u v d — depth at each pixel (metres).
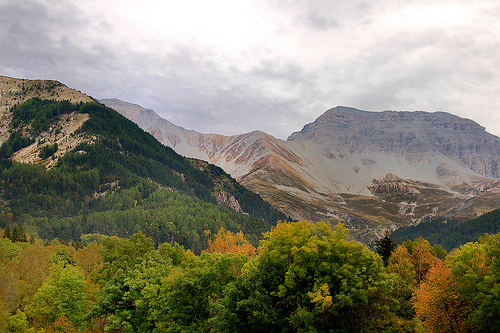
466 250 48.09
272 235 48.78
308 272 44.03
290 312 41.78
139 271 53.25
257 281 44.38
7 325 52.94
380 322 43.03
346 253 43.31
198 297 48.25
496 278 40.81
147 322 49.09
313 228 47.31
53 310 57.66
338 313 40.97
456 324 45.16
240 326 43.69
